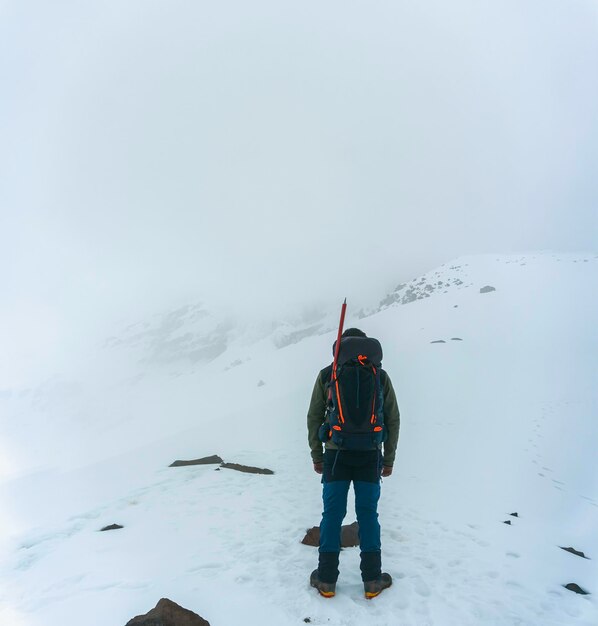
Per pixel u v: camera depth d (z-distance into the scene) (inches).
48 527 253.4
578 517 304.8
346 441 153.6
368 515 157.6
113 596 159.2
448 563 191.5
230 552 198.2
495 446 555.2
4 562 203.6
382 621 141.1
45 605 156.5
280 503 285.0
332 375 160.9
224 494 308.3
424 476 403.5
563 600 165.2
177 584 165.6
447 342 1744.6
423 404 863.1
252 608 147.6
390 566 184.1
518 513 297.7
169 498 300.2
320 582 156.8
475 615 147.9
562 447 559.8
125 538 222.7
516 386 1006.4
